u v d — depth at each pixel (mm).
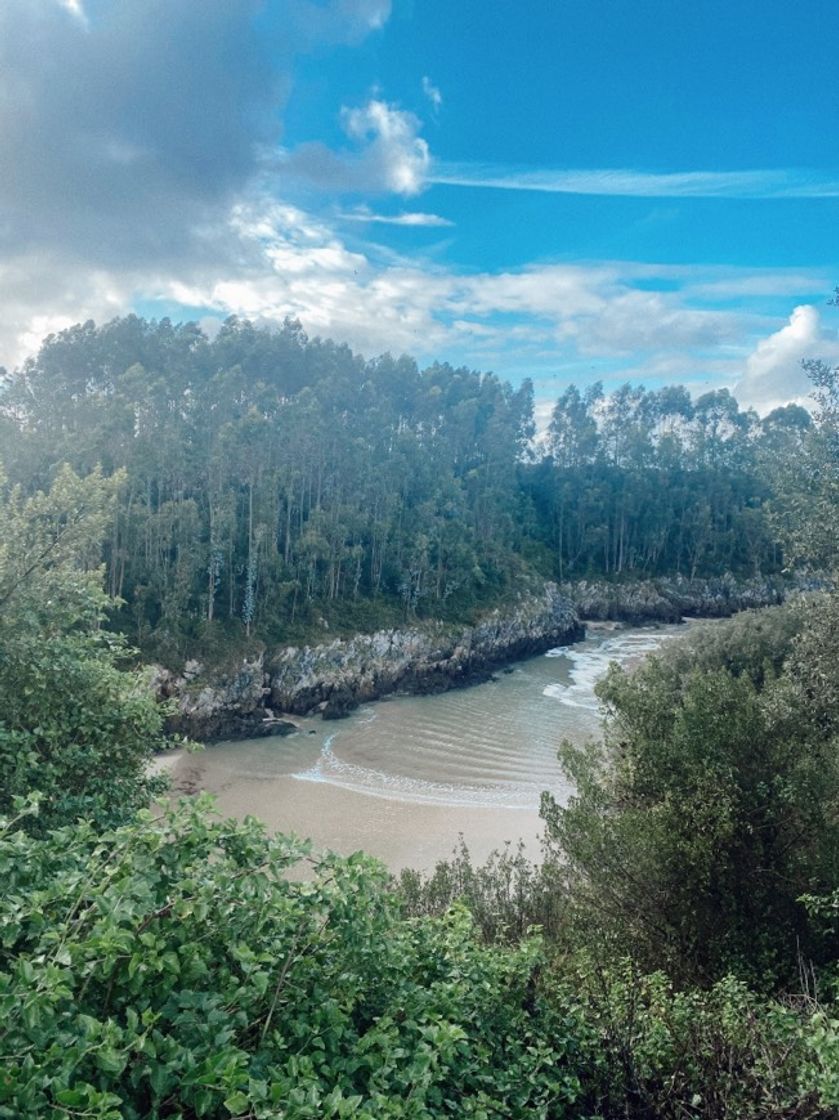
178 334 82375
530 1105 5176
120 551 51125
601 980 7199
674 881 11477
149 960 3832
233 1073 3484
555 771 35781
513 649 67312
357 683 52906
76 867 4578
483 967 5918
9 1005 3324
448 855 25781
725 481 103250
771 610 31797
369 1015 4945
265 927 4656
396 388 95812
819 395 15117
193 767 36625
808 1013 7637
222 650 49688
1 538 11773
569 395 109875
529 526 99938
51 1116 3100
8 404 62938
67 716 10602
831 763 12211
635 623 87438
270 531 58969
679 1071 6023
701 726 12492
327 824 28828
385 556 69062
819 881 10859
